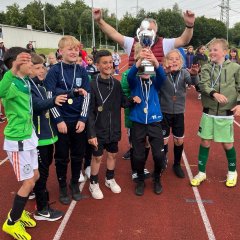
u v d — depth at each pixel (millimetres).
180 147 4961
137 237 3510
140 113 4238
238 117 9234
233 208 4102
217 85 4371
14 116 3234
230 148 4621
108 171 4559
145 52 4031
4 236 3527
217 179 4941
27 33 48562
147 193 4504
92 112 4105
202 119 4621
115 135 4305
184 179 4945
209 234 3564
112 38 4898
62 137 4012
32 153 3393
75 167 4258
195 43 58250
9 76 3094
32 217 3887
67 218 3879
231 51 11242
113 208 4109
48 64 7621
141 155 4336
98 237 3514
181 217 3895
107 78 4191
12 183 4895
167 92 4711
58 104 3373
